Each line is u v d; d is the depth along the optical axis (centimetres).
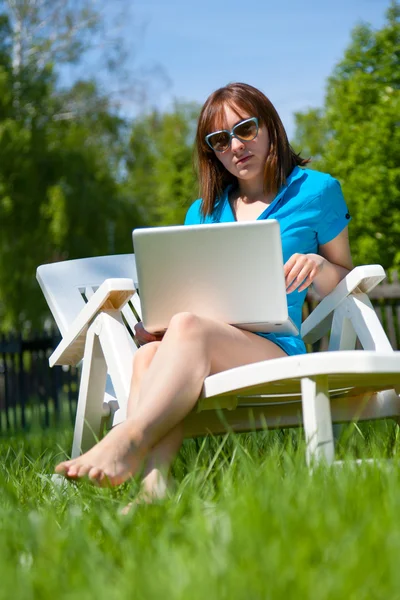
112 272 328
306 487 160
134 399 225
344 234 286
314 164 1226
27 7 1856
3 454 391
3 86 1670
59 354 286
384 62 1219
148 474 197
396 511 139
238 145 281
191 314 218
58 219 1594
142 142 1833
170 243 224
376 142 1149
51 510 180
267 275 225
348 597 103
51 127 1753
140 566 123
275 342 252
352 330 267
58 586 118
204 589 106
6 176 1631
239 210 295
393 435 268
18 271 1662
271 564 113
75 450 275
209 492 186
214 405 220
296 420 249
